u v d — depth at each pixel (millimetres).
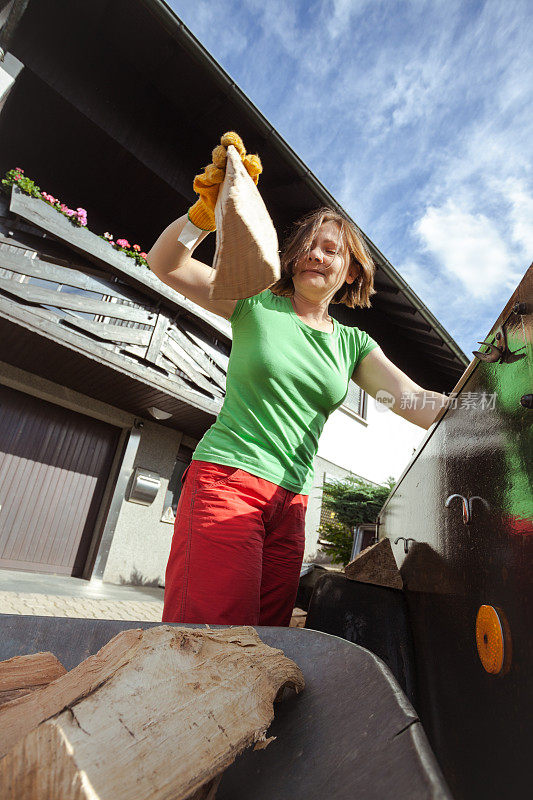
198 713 386
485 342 699
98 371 6578
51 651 569
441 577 923
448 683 802
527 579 498
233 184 717
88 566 7344
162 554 7984
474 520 729
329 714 466
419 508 1228
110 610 4801
